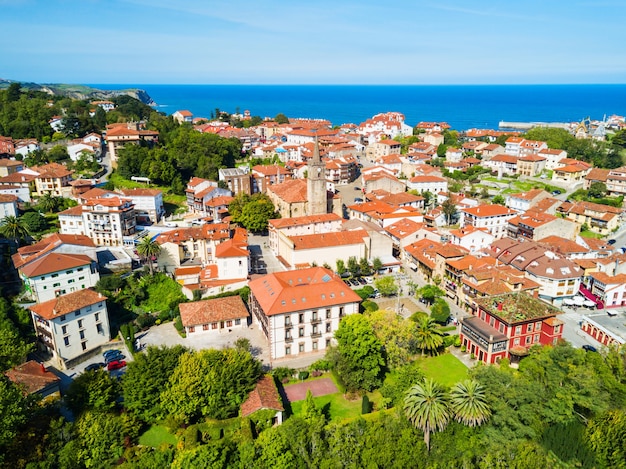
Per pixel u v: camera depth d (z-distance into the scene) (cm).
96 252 13812
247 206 16962
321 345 10569
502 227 17762
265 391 8381
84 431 7131
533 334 10062
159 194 17425
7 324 10269
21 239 14125
